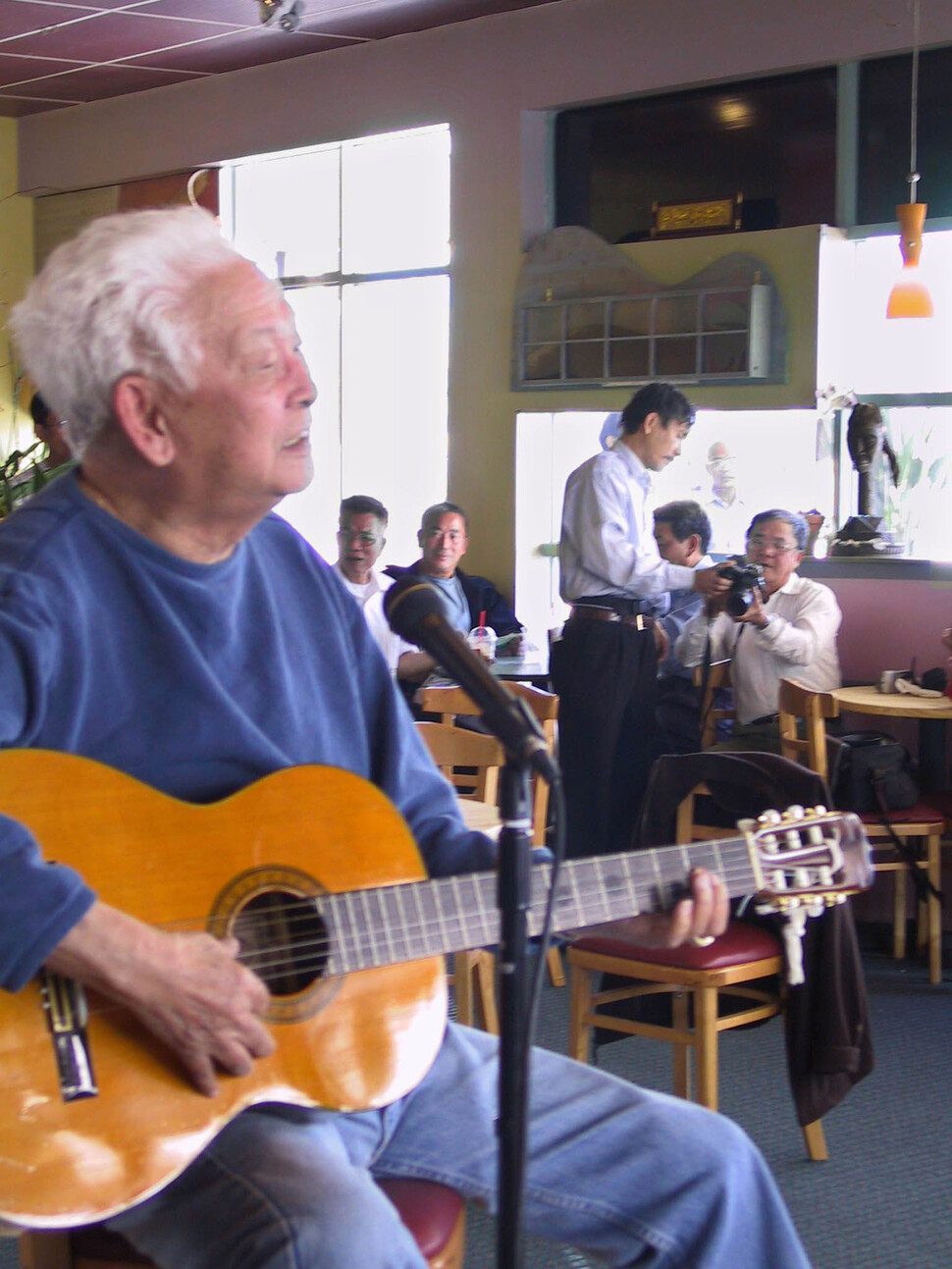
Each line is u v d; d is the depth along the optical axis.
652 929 1.72
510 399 5.93
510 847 1.39
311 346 6.86
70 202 7.67
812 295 5.01
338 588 1.87
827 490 5.25
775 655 4.76
